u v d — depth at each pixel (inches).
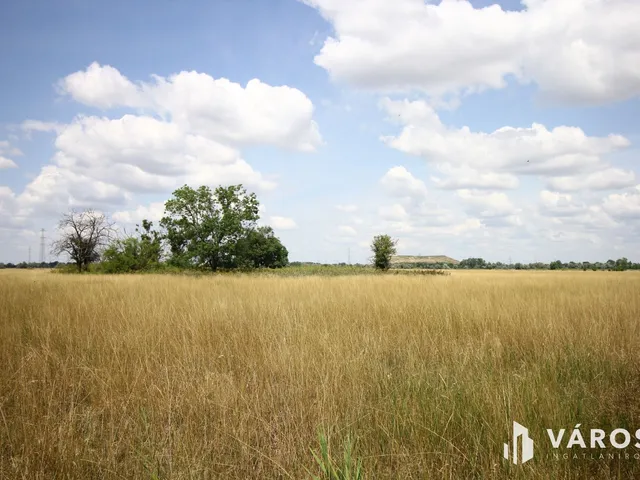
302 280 739.4
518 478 116.1
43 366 206.1
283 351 224.7
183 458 126.0
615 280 850.1
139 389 182.4
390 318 330.3
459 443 136.4
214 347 250.1
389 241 1994.3
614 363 221.1
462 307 371.6
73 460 127.9
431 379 190.9
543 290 574.9
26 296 446.9
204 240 1450.5
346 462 111.6
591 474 122.4
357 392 173.2
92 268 1753.2
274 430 147.2
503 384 171.0
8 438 141.7
